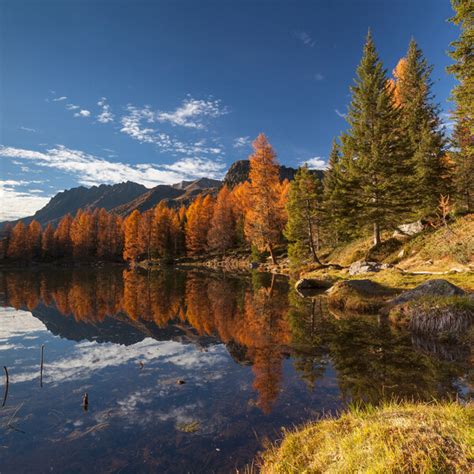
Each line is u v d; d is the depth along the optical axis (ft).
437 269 68.54
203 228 254.06
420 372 24.02
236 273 134.82
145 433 17.12
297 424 17.30
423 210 100.42
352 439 11.20
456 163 101.86
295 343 33.60
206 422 18.13
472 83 60.70
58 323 46.80
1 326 45.11
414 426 10.68
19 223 284.20
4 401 21.57
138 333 40.88
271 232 139.23
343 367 25.94
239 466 14.02
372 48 106.52
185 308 57.11
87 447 15.94
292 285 85.56
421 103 120.47
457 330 31.55
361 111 106.52
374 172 96.37
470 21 58.85
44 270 189.26
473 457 8.64
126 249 258.16
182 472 13.84
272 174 134.62
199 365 28.37
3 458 15.17
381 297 52.49
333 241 153.48
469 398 19.06
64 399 21.77
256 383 23.73
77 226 301.84
